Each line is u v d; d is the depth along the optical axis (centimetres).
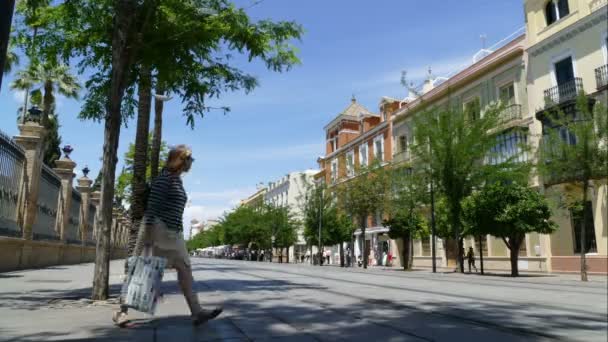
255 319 507
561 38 2370
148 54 849
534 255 2444
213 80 963
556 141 1750
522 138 2531
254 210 6994
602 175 1609
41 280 1176
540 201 1831
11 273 1477
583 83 2250
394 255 4012
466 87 3091
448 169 2145
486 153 2200
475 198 1969
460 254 2216
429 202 2541
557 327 467
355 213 3362
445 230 2464
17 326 464
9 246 1588
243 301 691
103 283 717
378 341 388
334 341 386
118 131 750
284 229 6112
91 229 3050
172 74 900
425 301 703
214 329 442
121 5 750
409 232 2845
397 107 4200
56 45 877
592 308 634
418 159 2580
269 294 809
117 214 4059
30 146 1762
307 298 740
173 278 1278
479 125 2167
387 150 4184
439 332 432
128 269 445
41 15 819
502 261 2683
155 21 825
